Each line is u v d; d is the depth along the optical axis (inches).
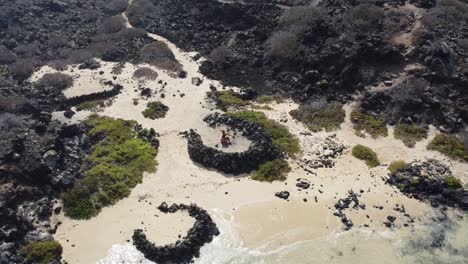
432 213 1646.2
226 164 1829.5
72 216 1647.4
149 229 1569.9
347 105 2178.9
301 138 2005.4
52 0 3243.1
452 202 1695.4
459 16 2608.3
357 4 2664.9
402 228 1578.5
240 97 2303.2
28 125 2004.2
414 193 1731.1
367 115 2111.2
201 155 1876.2
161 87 2402.8
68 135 2034.9
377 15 2517.2
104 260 1471.5
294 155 1909.4
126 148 1941.4
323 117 2121.1
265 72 2497.5
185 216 1619.1
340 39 2428.6
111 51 2755.9
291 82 2388.0
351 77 2271.2
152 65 2620.6
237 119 2053.4
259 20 2800.2
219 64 2576.3
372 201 1690.5
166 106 2241.6
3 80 2402.8
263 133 1947.6
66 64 2642.7
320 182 1779.0
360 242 1524.4
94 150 1946.4
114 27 3043.8
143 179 1807.3
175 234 1542.8
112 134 2026.3
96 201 1694.1
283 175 1812.3
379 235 1550.2
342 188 1750.7
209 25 2908.5
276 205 1669.5
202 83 2433.6
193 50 2765.7
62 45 2859.3
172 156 1921.8
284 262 1450.5
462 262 1457.9
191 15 3051.2
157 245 1492.4
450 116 2058.3
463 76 2199.8
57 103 2273.6
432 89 2162.9
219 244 1513.3
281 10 2844.5
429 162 1866.4
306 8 2704.2
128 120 2145.7
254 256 1470.2
